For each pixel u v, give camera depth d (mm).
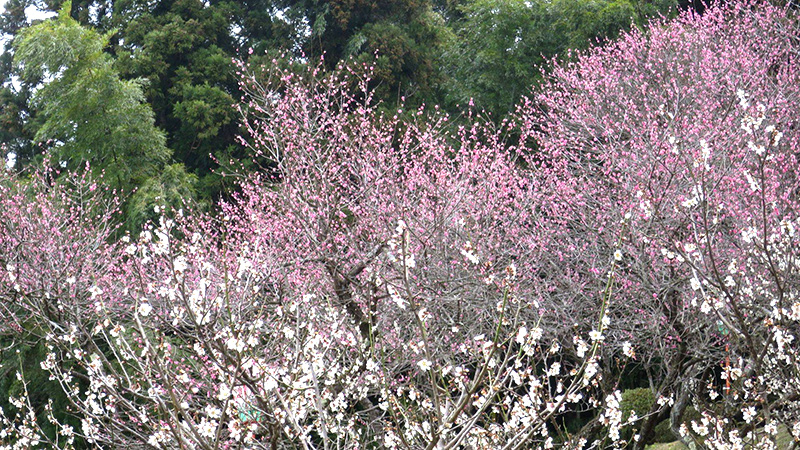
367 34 22438
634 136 10297
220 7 24266
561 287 9445
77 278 10711
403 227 4680
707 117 10297
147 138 18875
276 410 4695
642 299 8672
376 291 8164
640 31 14805
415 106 21281
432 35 23719
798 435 5668
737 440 5547
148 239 4680
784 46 13297
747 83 11234
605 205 9148
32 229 11461
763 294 7133
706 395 9227
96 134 18297
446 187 9398
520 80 19281
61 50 18438
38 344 13750
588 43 18219
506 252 9008
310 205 9109
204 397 7234
